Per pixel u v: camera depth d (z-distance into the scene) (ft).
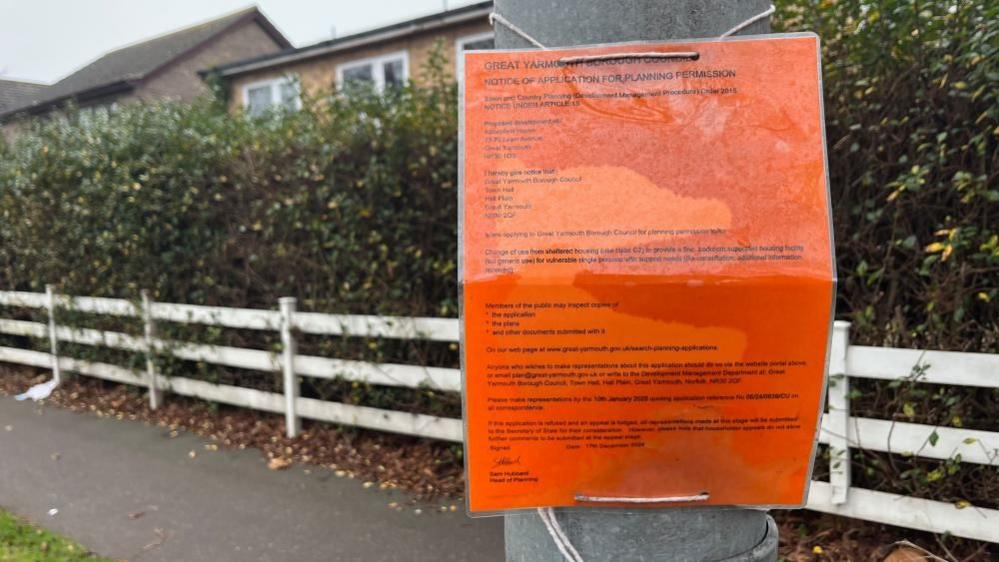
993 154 9.74
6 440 17.93
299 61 46.09
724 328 3.99
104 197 19.76
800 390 4.04
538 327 4.02
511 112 4.04
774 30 11.13
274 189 17.28
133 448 16.92
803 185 3.97
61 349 22.47
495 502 4.20
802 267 3.94
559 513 4.29
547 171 4.01
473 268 4.00
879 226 11.05
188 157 18.62
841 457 10.27
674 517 4.22
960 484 9.92
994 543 9.91
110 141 19.71
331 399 16.99
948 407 10.20
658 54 3.99
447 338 14.38
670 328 3.99
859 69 10.84
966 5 9.71
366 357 15.78
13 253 24.32
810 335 3.98
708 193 3.97
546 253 3.99
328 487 14.15
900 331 10.48
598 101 4.01
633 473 4.16
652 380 4.04
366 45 42.91
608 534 4.24
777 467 4.13
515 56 4.07
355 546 11.69
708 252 3.95
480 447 4.17
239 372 18.71
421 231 15.37
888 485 10.56
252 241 17.74
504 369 4.07
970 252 10.05
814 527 11.11
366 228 15.83
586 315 4.00
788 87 4.00
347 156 15.98
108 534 12.39
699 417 4.08
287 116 17.78
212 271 18.58
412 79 16.53
